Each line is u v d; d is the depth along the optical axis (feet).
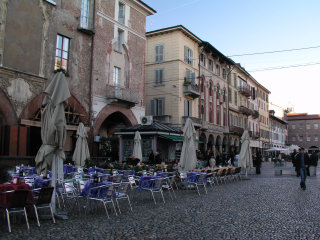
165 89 108.06
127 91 81.10
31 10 60.44
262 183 53.88
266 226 22.63
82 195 26.48
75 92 69.05
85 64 72.23
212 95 131.13
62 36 67.31
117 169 47.83
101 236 19.80
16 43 57.36
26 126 57.98
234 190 43.70
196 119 111.34
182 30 107.04
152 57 112.16
